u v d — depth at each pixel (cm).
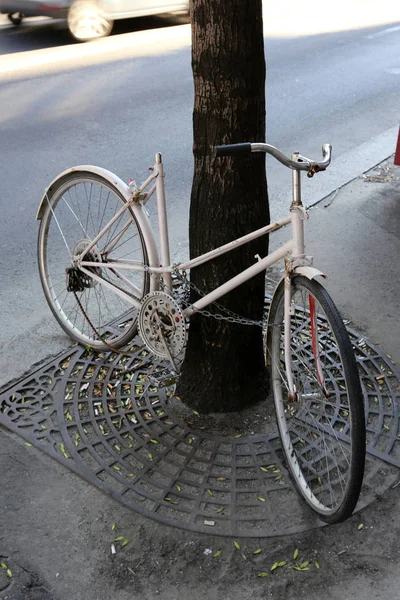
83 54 998
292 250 258
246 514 269
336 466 286
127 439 308
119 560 252
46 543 259
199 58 270
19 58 982
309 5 1423
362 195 554
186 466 292
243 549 255
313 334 260
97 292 428
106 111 758
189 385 327
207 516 268
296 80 891
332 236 489
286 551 254
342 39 1120
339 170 607
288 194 560
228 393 320
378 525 263
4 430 315
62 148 658
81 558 253
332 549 254
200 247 302
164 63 945
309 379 291
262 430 312
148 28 1164
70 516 270
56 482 286
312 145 669
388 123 730
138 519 268
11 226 514
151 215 531
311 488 280
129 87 842
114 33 1133
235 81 269
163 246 312
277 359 286
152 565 250
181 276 304
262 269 275
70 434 312
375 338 375
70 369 354
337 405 312
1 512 272
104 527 265
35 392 339
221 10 258
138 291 333
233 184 285
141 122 725
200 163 289
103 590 242
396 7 1398
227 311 298
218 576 246
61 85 849
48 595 240
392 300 411
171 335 306
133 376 347
